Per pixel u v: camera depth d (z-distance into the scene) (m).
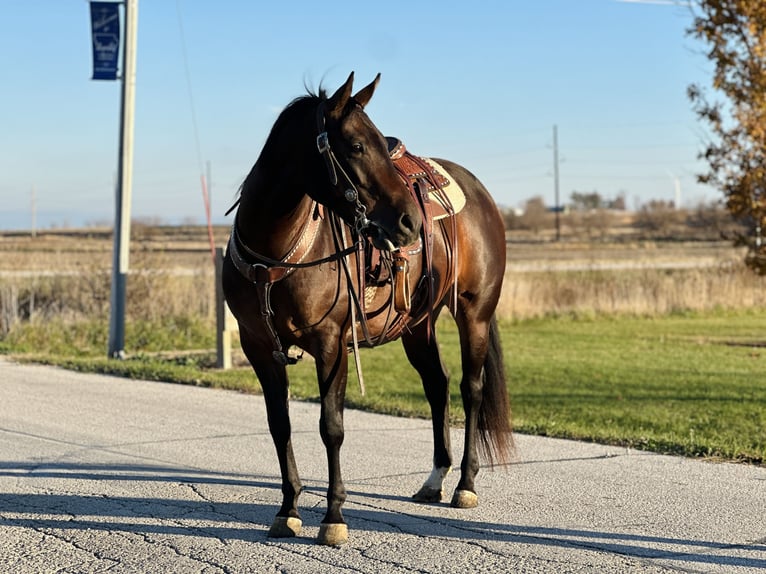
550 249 59.72
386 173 4.97
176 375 12.06
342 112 5.00
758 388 11.70
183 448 7.88
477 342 6.51
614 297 23.03
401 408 9.61
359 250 5.47
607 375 12.98
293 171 5.13
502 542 5.32
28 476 6.88
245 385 11.23
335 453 5.34
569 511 5.98
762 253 16.31
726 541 5.34
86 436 8.36
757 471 7.05
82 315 17.47
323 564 4.93
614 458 7.52
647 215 106.94
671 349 16.34
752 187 16.17
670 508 6.03
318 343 5.35
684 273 26.56
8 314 17.00
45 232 91.81
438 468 6.28
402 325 5.97
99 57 14.14
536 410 10.02
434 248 6.10
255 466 7.25
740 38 15.96
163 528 5.59
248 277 5.29
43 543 5.29
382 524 5.70
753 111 16.12
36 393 10.82
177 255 39.16
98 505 6.10
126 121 14.33
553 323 21.38
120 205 14.34
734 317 22.84
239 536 5.44
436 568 4.86
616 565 4.90
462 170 6.94
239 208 5.42
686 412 9.87
